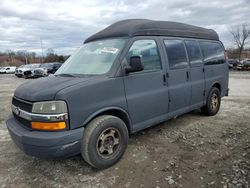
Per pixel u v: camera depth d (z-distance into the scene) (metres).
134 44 3.72
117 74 3.42
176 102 4.48
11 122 3.46
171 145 4.08
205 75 5.34
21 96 3.20
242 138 4.33
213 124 5.19
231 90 10.76
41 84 3.24
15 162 3.61
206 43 5.47
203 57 5.28
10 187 2.96
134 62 3.39
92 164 3.19
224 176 3.03
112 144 3.38
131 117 3.66
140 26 3.88
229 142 4.16
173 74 4.35
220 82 5.97
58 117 2.85
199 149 3.89
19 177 3.19
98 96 3.20
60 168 3.40
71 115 2.93
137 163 3.46
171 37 4.47
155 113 4.06
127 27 3.83
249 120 5.48
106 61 3.57
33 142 2.85
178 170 3.23
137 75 3.69
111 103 3.34
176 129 4.88
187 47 4.82
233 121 5.40
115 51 3.59
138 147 4.01
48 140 2.80
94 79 3.23
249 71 28.08
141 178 3.07
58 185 2.98
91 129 3.11
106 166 3.32
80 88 3.02
